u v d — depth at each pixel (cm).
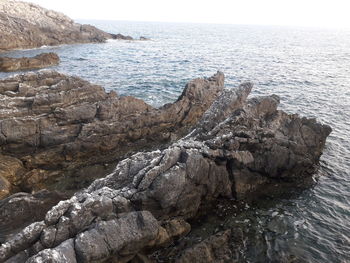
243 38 15738
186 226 1593
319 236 1648
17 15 8100
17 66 5138
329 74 5759
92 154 2372
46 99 2344
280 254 1511
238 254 1488
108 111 2464
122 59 6681
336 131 2981
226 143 1823
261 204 1872
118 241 1273
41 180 2105
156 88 4200
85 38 9462
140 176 1531
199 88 3031
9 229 1455
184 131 2806
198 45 10806
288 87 4569
